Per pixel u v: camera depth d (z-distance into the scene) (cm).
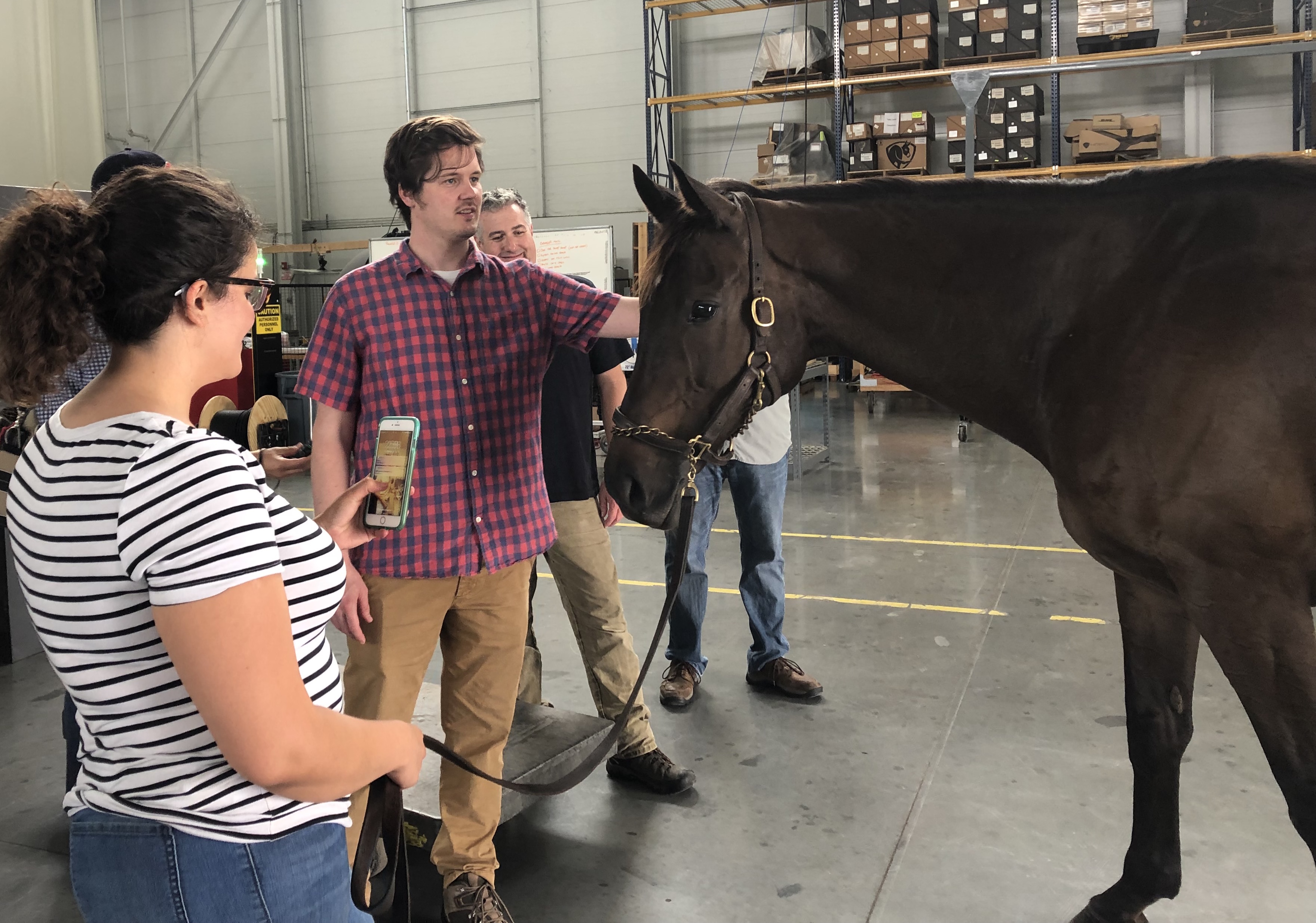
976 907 191
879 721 280
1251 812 222
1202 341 135
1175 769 168
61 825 235
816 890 198
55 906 202
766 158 922
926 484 617
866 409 971
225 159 1252
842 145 899
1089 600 384
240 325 94
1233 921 183
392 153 171
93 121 1143
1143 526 142
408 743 98
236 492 81
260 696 78
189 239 85
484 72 1129
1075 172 841
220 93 1239
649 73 999
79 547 80
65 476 81
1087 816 223
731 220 150
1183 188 144
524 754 224
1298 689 138
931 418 894
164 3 1245
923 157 877
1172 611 162
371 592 172
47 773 262
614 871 209
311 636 94
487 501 176
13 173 1059
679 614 299
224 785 85
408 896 115
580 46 1088
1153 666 166
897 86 935
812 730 276
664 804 238
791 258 156
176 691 83
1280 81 855
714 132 1052
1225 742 258
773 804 235
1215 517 135
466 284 175
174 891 85
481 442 176
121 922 86
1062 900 192
